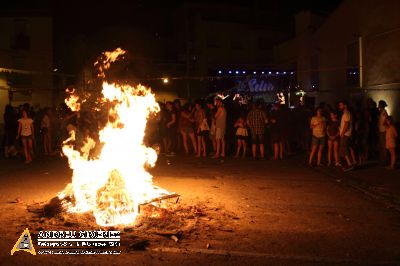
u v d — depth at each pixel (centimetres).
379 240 643
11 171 1336
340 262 554
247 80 2930
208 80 3450
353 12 1888
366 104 1631
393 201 898
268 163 1484
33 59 3275
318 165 1395
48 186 1083
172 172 1295
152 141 1738
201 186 1070
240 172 1295
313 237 657
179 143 1814
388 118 1288
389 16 1591
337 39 2105
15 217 771
